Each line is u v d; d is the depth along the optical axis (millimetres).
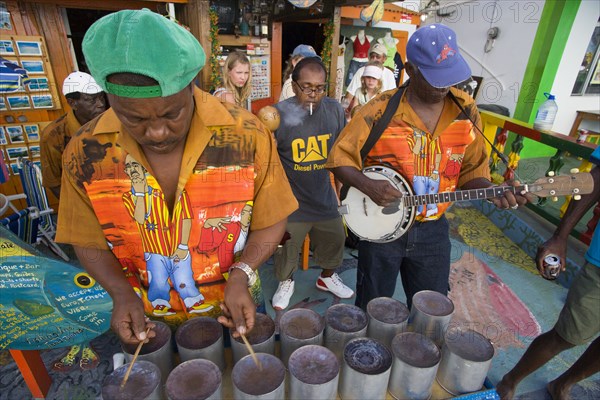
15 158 3604
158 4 3803
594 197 1523
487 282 2938
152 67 662
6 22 3283
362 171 1703
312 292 2820
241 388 928
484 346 1159
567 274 2877
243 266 1079
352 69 6305
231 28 4543
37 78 3500
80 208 1030
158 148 845
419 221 1753
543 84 5781
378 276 1875
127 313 999
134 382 936
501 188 1601
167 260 1086
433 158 1652
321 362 1017
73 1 3480
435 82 1397
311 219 2373
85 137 945
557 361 2174
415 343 1127
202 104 945
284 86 3166
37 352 1835
